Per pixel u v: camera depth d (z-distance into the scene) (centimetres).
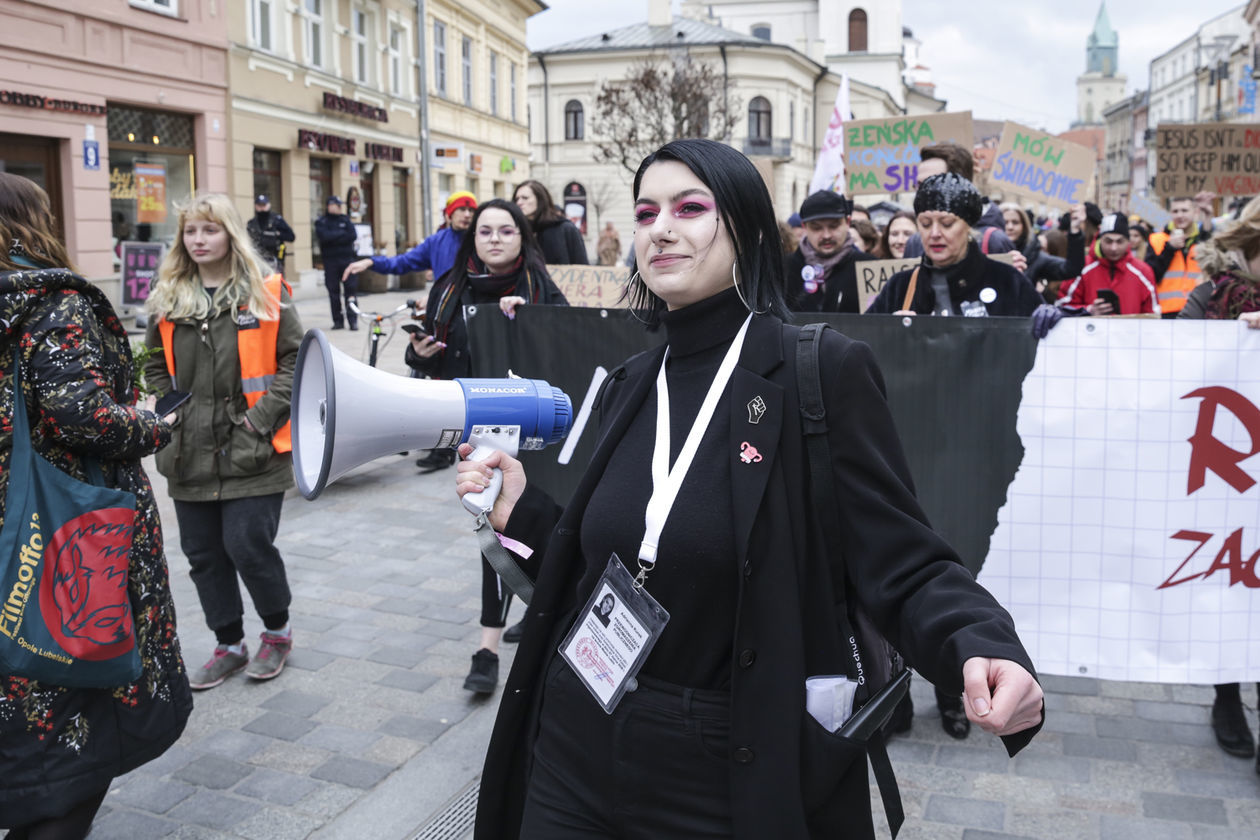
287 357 381
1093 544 331
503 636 437
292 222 2098
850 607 160
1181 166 923
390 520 621
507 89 3447
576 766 167
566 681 170
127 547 242
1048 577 335
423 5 2316
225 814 307
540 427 185
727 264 164
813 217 495
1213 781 325
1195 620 328
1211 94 6506
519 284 427
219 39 1766
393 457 790
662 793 158
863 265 497
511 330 402
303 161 2130
